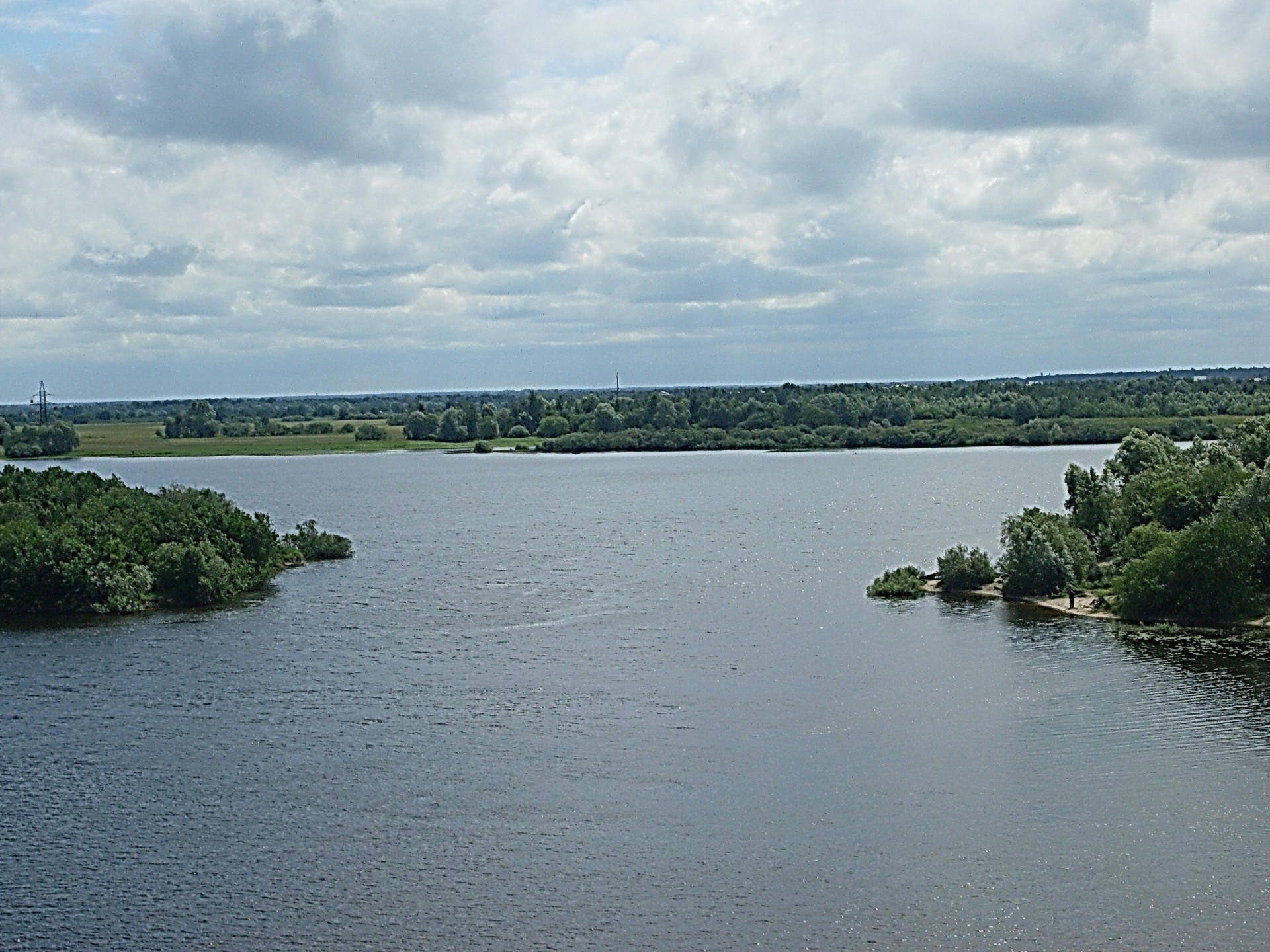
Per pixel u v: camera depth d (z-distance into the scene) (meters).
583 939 53.28
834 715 81.12
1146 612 107.75
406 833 63.62
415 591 131.12
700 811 65.75
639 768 72.06
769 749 74.81
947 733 77.00
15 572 117.19
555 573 142.75
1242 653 94.88
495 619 114.75
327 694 88.00
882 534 172.88
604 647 102.12
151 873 59.69
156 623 113.19
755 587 130.38
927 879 57.78
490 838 62.84
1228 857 59.28
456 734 78.44
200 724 81.25
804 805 66.19
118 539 124.25
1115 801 65.81
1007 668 91.69
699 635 106.19
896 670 91.94
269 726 80.69
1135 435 155.25
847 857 60.03
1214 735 75.50
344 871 59.62
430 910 55.94
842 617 112.62
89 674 94.12
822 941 52.78
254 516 163.38
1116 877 57.59
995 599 118.50
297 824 64.88
